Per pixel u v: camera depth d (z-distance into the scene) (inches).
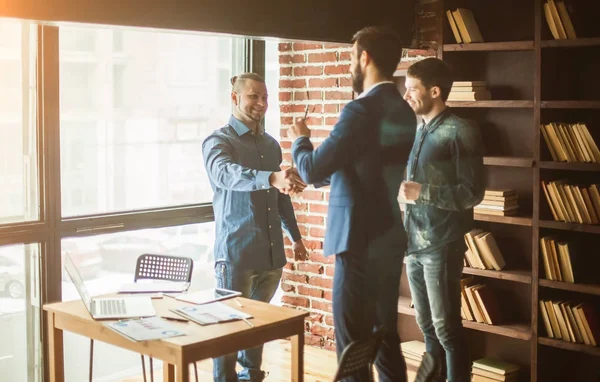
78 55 159.6
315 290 201.2
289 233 161.3
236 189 140.6
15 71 148.8
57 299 156.4
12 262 152.6
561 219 155.3
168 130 180.1
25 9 112.4
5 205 149.9
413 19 175.3
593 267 161.0
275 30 147.6
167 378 122.0
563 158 154.9
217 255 152.5
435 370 104.3
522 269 165.9
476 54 174.2
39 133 152.0
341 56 190.4
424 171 143.6
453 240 139.9
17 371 156.7
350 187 109.2
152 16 127.3
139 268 146.3
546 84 157.3
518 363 170.7
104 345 173.3
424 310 148.3
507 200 162.9
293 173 132.3
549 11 154.3
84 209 163.6
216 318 116.4
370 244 109.2
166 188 180.7
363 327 110.0
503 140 171.0
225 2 138.5
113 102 167.5
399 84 184.2
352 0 161.9
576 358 165.3
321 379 173.9
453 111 173.0
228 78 194.7
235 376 148.6
